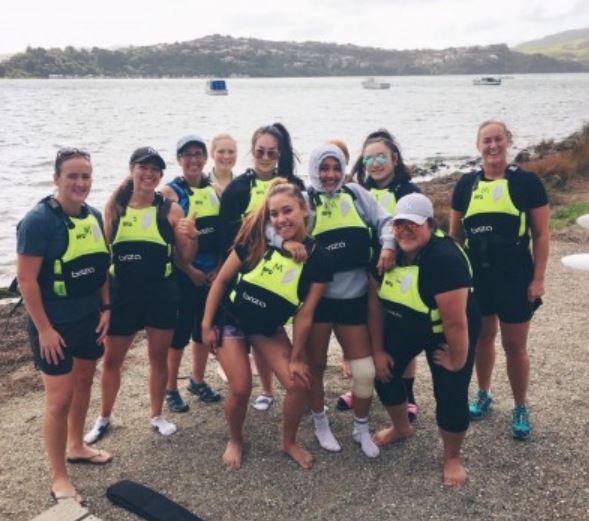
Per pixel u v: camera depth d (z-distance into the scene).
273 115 62.06
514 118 55.31
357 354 4.26
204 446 4.57
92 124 50.88
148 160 4.20
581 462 4.25
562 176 15.65
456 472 4.05
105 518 3.77
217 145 5.29
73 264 3.75
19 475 4.23
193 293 4.90
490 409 5.00
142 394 5.46
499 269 4.31
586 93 130.25
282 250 3.94
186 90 165.38
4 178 21.73
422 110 70.44
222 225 4.71
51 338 3.72
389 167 4.64
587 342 6.33
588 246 10.05
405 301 3.81
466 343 3.70
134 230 4.29
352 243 4.05
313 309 3.99
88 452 4.36
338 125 47.91
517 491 3.96
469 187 4.45
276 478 4.16
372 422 4.89
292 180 4.51
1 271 10.60
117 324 4.42
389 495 3.95
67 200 3.75
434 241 3.74
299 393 4.13
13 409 5.24
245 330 4.11
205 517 3.78
